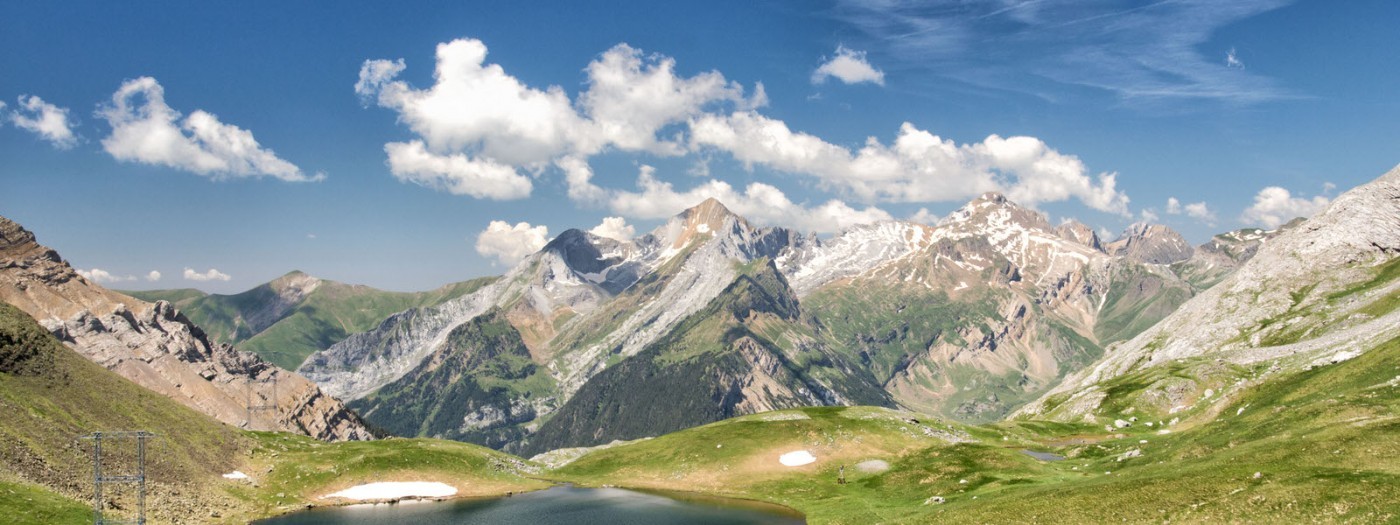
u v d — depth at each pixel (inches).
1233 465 3127.5
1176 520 2775.6
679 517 4360.2
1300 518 2534.5
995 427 6417.3
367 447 5890.8
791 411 6215.6
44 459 4010.8
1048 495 3373.5
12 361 4977.9
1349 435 3034.0
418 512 4623.5
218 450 5374.0
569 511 4589.1
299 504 4776.1
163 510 4094.5
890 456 5118.1
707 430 6013.8
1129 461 4220.0
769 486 4867.1
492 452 6195.9
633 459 5753.0
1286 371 6294.3
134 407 5359.3
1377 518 2375.7
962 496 3927.2
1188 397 6776.6
